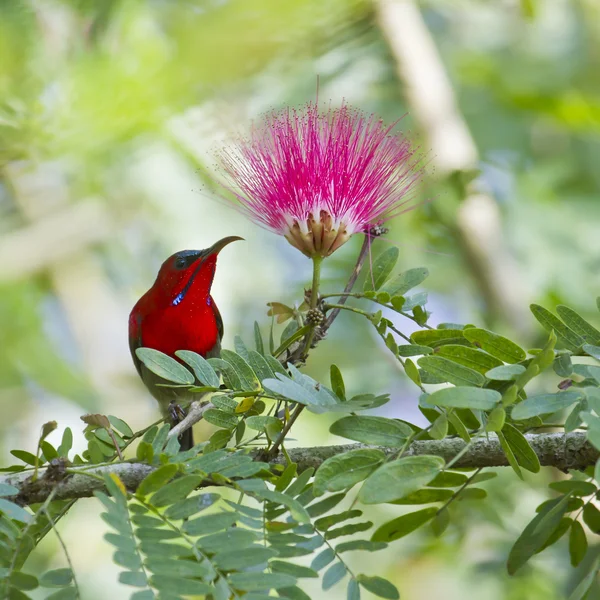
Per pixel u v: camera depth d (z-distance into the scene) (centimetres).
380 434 552
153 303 1120
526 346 1302
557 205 1501
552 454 632
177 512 513
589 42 1753
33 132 923
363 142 700
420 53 1482
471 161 1458
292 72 1147
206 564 484
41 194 1695
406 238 1323
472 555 1123
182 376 619
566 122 1616
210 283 1122
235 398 633
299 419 1361
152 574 466
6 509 536
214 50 833
